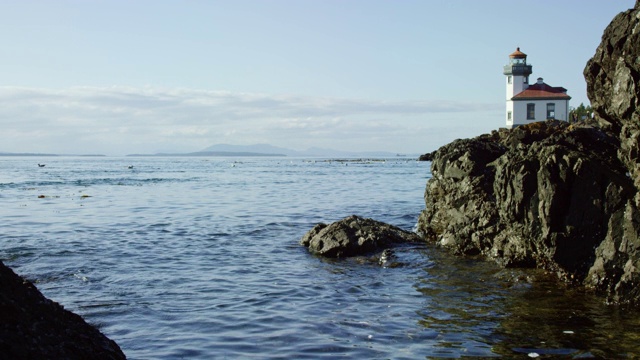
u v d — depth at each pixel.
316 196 47.12
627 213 13.41
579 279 14.52
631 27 13.85
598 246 14.12
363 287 15.45
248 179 78.25
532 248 16.20
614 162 15.16
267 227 27.62
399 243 21.41
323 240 20.69
